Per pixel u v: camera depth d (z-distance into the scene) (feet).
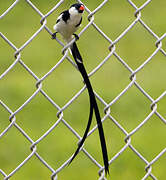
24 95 75.97
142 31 102.53
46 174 57.41
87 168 58.85
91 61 89.20
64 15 29.09
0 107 72.54
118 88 81.35
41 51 90.58
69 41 29.89
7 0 103.30
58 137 65.72
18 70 83.41
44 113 71.92
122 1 110.42
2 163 59.36
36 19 99.35
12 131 66.28
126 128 69.31
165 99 79.82
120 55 92.63
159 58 93.09
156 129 70.18
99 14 106.42
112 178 57.41
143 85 83.41
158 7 112.98
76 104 75.61
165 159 62.18
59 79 82.12
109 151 62.23
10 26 96.78
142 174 58.44
